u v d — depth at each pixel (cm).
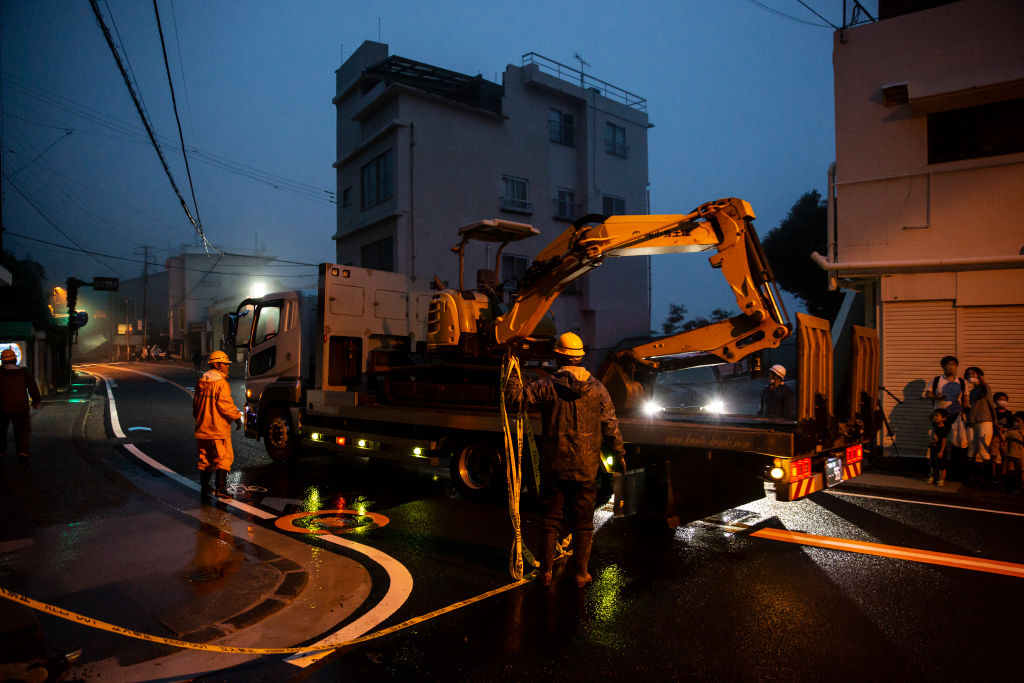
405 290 929
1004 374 906
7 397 807
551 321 772
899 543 522
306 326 899
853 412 560
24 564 450
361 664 317
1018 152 903
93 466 828
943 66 939
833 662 319
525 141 2591
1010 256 888
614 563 473
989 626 360
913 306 970
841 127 1022
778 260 2642
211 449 690
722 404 1441
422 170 2270
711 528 570
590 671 311
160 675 302
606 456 561
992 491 744
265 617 369
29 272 2941
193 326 5272
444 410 701
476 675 307
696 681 301
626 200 2948
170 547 494
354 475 831
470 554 493
